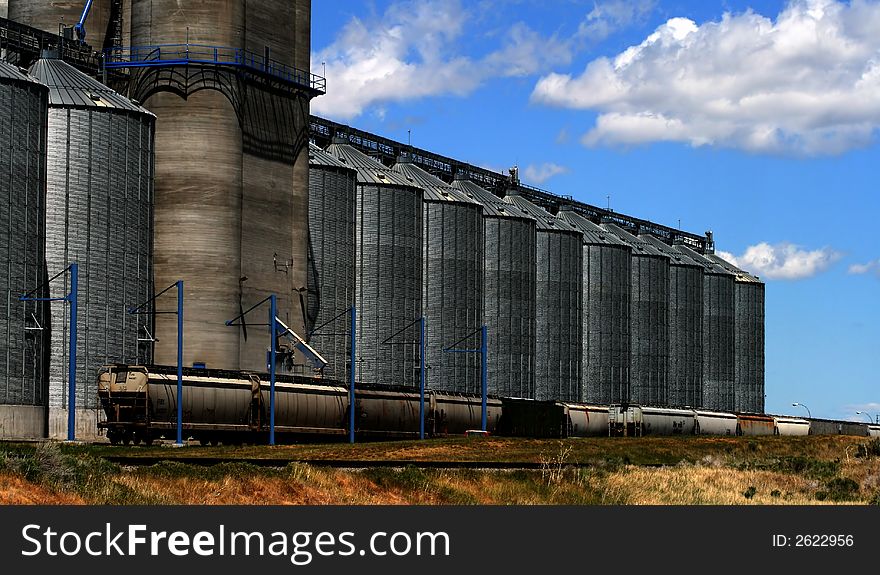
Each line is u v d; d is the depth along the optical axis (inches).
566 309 7687.0
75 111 4719.5
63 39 5236.2
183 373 3996.1
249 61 5433.1
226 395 4104.3
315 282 5816.9
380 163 6638.8
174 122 5201.8
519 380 7145.7
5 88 4362.7
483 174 7849.4
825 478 3491.6
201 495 1971.0
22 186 4397.1
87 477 1873.8
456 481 2527.1
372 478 2330.2
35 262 4434.1
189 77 5226.4
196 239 5137.8
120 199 4800.7
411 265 6333.7
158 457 2618.1
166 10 5324.8
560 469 2874.0
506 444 4458.7
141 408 3848.4
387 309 6186.0
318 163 5915.4
